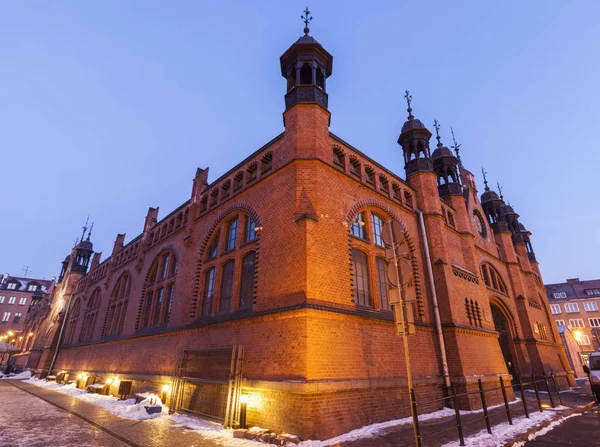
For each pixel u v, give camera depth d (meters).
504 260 26.22
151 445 8.09
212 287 15.65
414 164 19.86
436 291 16.36
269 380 10.09
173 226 21.81
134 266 25.31
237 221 15.77
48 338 36.41
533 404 15.12
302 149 13.16
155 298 20.81
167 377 15.36
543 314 28.12
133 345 20.47
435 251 17.22
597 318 56.22
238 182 16.72
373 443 8.30
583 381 32.12
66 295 37.62
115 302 26.53
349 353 10.78
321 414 9.11
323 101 14.83
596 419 11.58
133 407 12.81
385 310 13.66
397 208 16.83
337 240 12.45
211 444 8.24
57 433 9.20
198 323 14.77
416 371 13.20
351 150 15.55
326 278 11.27
